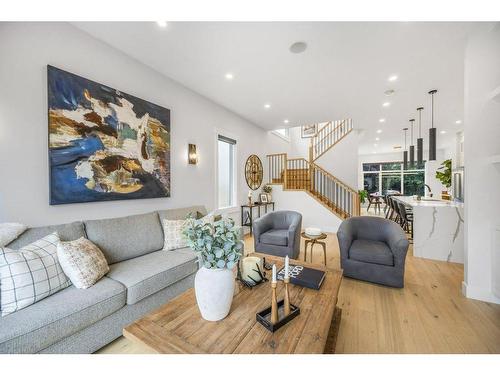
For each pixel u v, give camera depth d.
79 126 2.17
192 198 3.70
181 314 1.32
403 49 2.45
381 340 1.72
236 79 3.21
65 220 2.12
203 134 3.95
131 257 2.32
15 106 1.81
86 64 2.27
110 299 1.61
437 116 4.86
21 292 1.37
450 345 1.66
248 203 5.45
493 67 2.16
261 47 2.45
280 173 6.86
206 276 1.25
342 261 2.79
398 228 2.78
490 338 1.73
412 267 3.17
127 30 2.21
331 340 1.60
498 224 2.19
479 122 2.24
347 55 2.58
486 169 2.23
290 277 1.72
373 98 3.83
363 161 11.12
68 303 1.44
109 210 2.50
